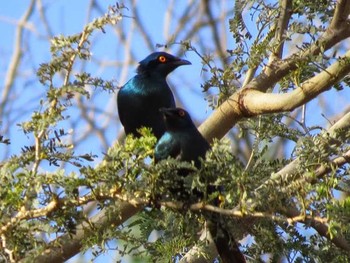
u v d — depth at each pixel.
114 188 9.64
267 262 12.05
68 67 10.03
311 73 12.75
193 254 11.74
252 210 9.27
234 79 13.06
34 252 9.65
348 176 10.93
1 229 9.58
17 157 9.61
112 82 10.27
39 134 9.62
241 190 9.27
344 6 12.54
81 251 10.38
